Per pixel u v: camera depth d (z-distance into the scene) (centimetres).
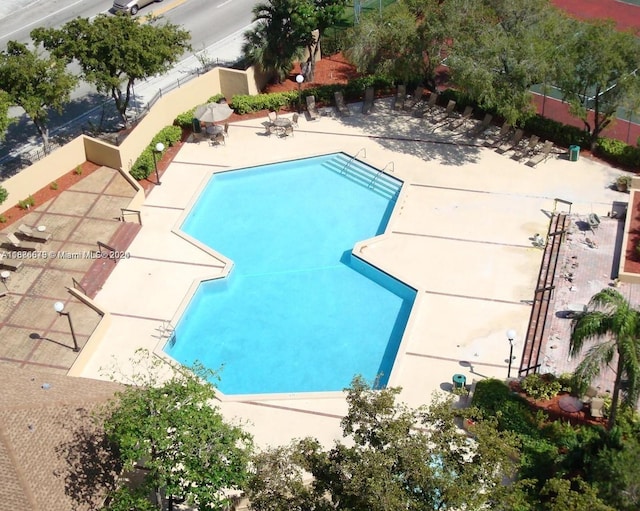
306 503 2478
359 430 2498
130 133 4488
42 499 2658
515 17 4447
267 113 4988
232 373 3556
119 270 3972
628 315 2773
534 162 4488
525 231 4094
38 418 2830
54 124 4838
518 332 3594
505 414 3148
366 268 3991
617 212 4134
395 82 5097
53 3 5981
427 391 3372
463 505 2519
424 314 3703
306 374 3541
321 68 5347
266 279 3991
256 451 3162
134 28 4391
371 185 4497
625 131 4747
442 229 4134
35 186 4331
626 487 2597
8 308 3731
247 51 5031
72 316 3694
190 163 4638
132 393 2691
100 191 4366
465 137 4731
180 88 4812
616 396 2891
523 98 4266
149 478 2683
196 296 3866
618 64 4144
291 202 4434
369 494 2306
